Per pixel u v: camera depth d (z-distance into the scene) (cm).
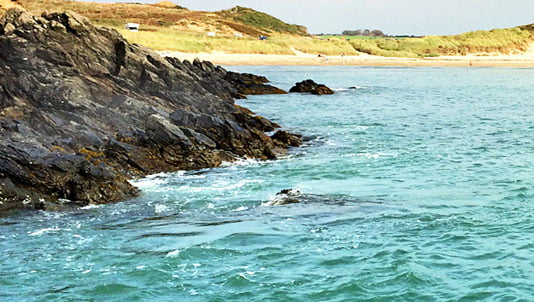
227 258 1930
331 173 3147
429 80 10181
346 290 1688
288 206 2514
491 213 2375
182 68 6150
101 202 2552
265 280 1762
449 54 16012
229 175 3077
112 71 4369
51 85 3678
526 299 1612
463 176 3097
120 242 2094
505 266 1825
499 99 7231
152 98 4334
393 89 8306
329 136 4297
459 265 1842
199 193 2731
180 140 3247
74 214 2412
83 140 3138
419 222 2270
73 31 4238
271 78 9656
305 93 7375
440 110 6038
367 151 3756
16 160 2569
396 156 3606
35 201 2477
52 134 3197
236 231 2180
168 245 2050
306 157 3538
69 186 2561
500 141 4212
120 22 14962
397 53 15538
